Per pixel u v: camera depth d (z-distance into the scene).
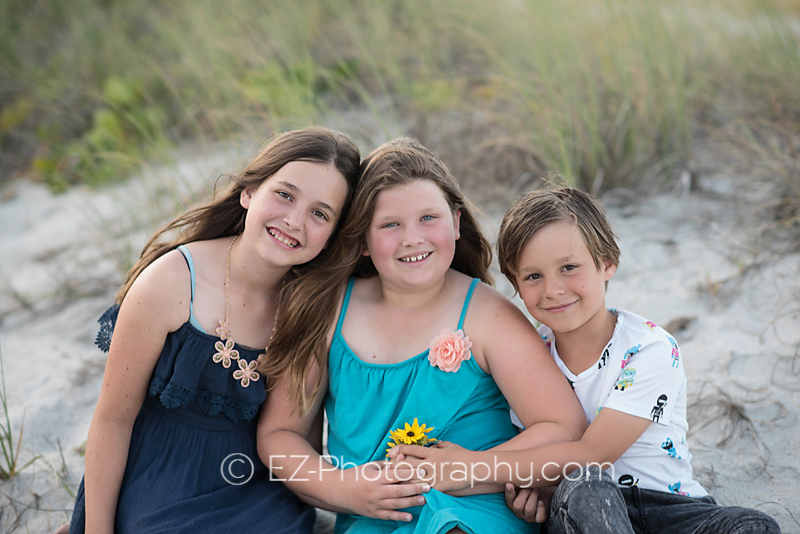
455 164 3.99
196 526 1.88
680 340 2.78
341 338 2.07
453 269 2.26
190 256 2.07
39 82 5.83
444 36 5.16
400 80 4.54
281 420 2.07
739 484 2.13
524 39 4.38
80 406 2.87
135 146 4.98
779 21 4.66
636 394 1.85
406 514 1.83
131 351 1.98
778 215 3.29
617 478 1.88
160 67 5.55
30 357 3.27
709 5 5.17
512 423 2.08
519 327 1.99
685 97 4.02
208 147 4.50
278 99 4.18
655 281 3.12
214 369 2.03
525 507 1.86
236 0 5.36
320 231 2.00
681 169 3.79
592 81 4.08
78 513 2.01
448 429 2.00
